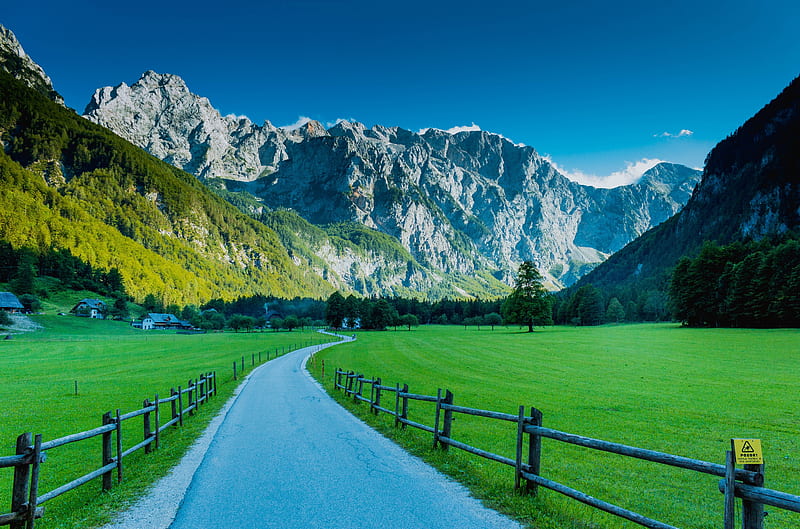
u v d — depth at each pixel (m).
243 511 7.38
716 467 5.07
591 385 27.67
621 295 162.75
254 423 15.87
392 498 7.93
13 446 15.25
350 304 142.25
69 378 35.53
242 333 137.88
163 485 9.04
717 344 52.75
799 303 71.38
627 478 11.26
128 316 162.12
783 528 8.64
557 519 7.02
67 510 8.30
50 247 193.38
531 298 97.38
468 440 14.88
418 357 50.09
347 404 20.36
